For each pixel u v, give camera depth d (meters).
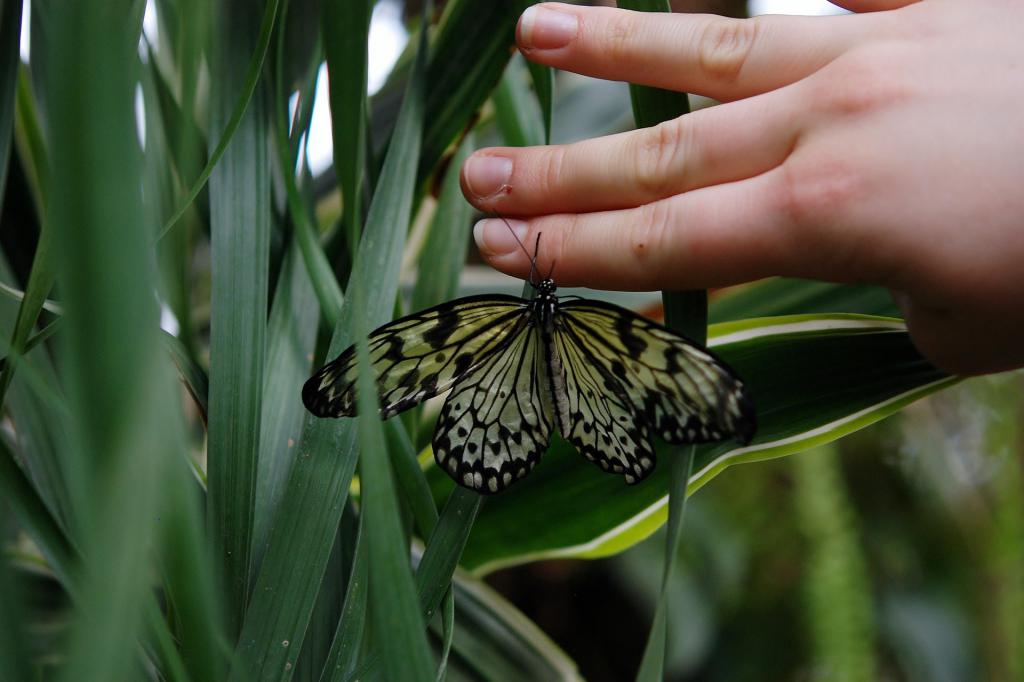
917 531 0.73
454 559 0.34
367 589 0.33
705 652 0.72
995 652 0.67
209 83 0.36
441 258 0.42
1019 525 0.67
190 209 0.38
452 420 0.34
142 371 0.20
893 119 0.34
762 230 0.35
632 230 0.36
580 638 0.75
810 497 0.67
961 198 0.34
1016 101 0.34
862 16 0.36
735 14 0.69
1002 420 0.69
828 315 0.38
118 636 0.20
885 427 0.75
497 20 0.39
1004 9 0.35
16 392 0.35
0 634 0.28
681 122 0.36
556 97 0.54
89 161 0.20
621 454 0.34
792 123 0.35
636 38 0.37
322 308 0.36
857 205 0.34
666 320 0.36
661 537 0.75
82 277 0.20
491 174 0.37
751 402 0.32
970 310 0.34
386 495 0.28
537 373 0.35
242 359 0.34
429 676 0.29
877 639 0.69
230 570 0.33
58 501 0.35
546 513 0.41
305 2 0.39
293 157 0.36
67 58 0.20
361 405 0.28
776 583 0.72
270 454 0.36
